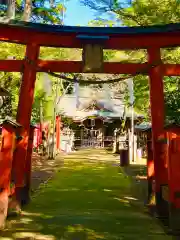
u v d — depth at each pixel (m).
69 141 25.53
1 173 4.89
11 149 5.00
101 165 14.62
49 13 12.96
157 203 5.46
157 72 6.13
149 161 6.42
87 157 18.95
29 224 4.82
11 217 5.23
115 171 12.34
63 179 10.11
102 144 28.95
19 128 5.62
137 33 6.05
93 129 29.84
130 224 4.87
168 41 6.19
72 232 4.42
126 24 9.58
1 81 12.58
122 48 6.30
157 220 5.12
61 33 6.14
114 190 8.02
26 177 6.43
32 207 6.05
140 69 6.34
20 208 5.68
